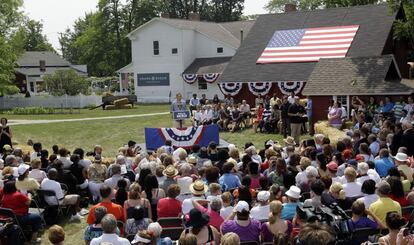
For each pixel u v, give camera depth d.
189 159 12.61
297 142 22.64
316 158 11.50
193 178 10.95
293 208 8.36
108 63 79.38
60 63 81.31
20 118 40.81
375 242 7.36
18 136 28.92
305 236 4.02
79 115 41.59
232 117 27.14
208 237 7.23
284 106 24.05
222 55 53.69
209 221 8.03
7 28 49.38
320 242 3.94
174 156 13.95
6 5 47.69
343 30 34.00
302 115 22.61
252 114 28.25
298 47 34.25
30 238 10.64
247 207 7.58
